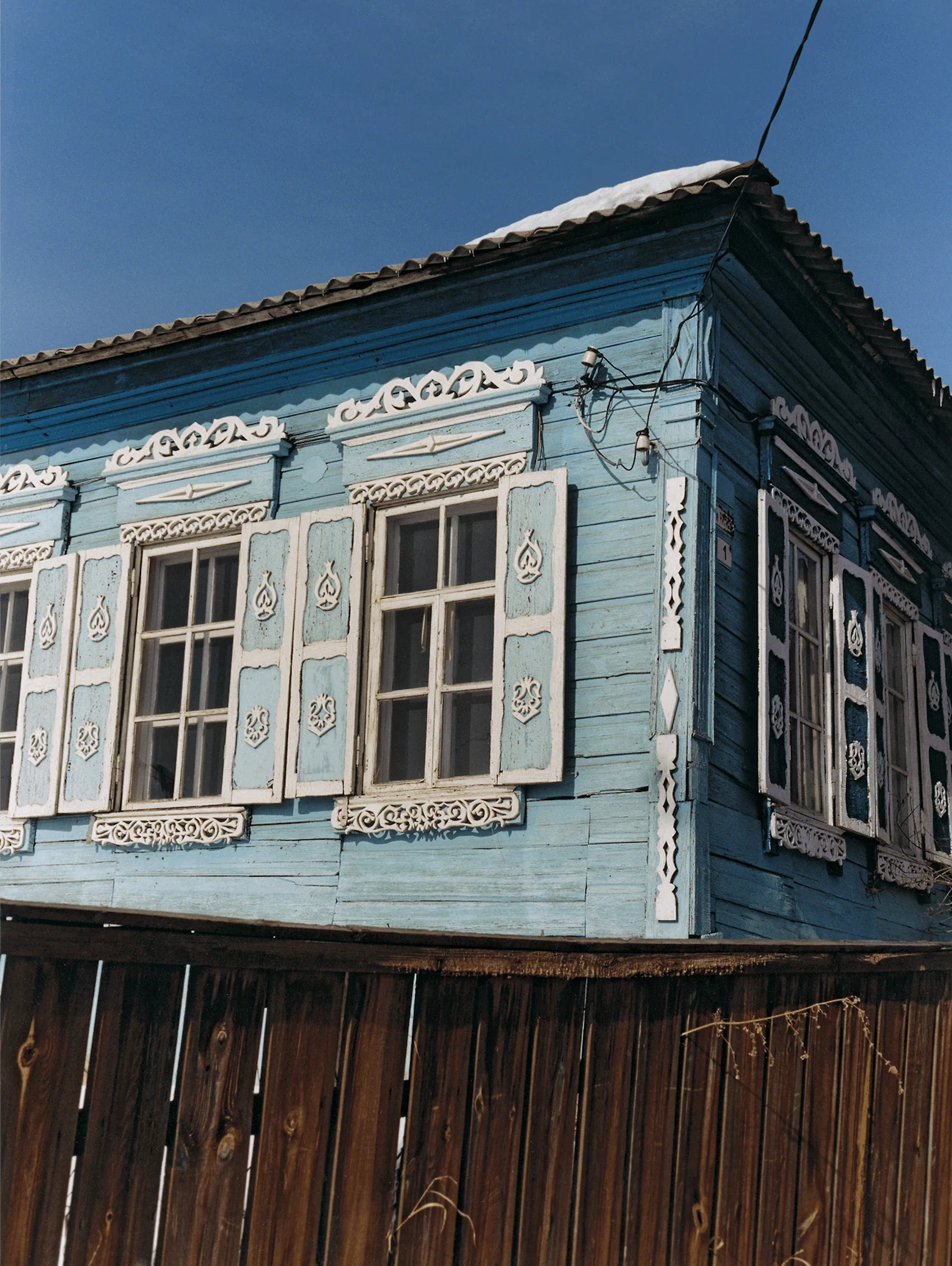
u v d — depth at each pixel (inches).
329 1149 155.8
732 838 277.9
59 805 339.0
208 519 339.6
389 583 315.6
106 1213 136.3
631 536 286.2
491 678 301.3
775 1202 201.9
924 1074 227.9
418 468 313.1
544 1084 177.9
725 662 285.4
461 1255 165.0
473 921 281.1
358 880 297.0
